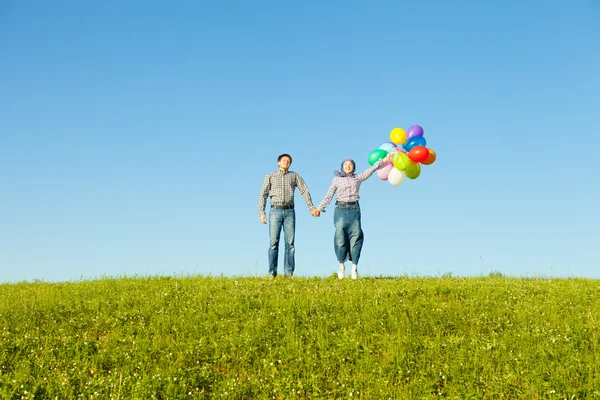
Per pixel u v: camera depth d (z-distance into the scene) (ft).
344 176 47.01
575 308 36.50
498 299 38.27
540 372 26.04
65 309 36.52
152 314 34.99
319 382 25.80
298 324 32.73
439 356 28.27
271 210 47.93
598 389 24.39
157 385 24.59
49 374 26.03
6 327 32.50
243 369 27.30
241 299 37.42
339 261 47.65
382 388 25.13
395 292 38.63
